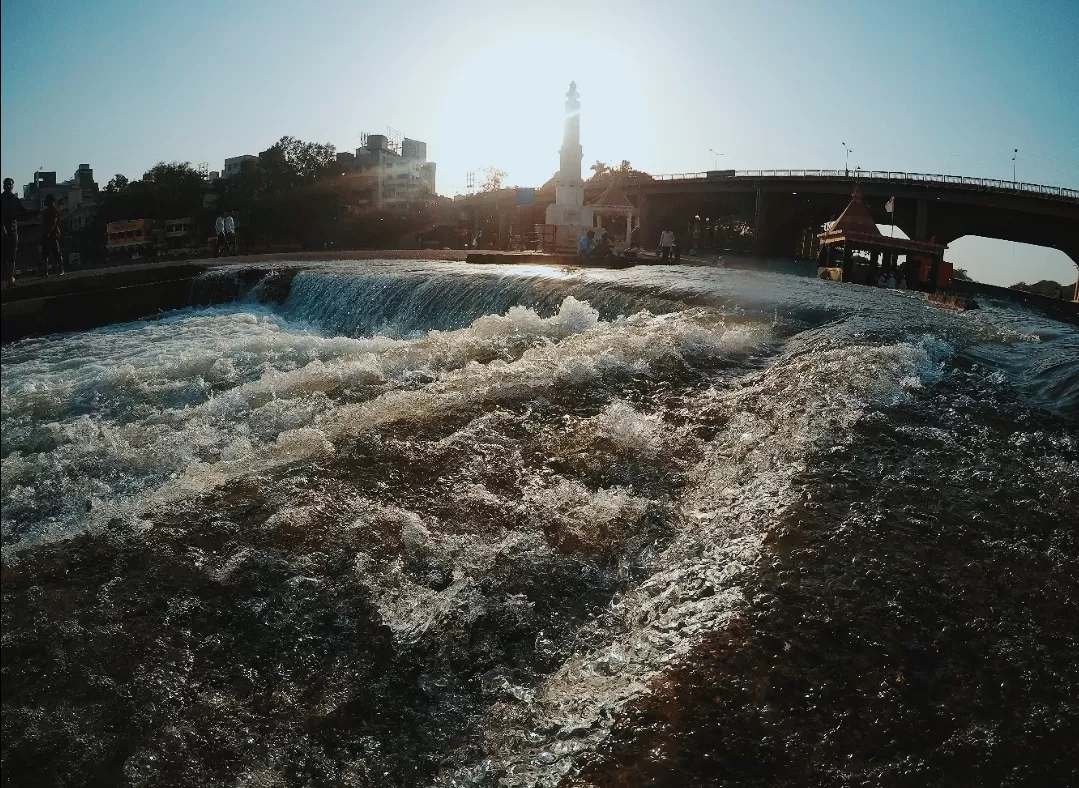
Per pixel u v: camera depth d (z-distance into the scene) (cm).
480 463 514
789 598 365
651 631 358
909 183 5288
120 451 642
